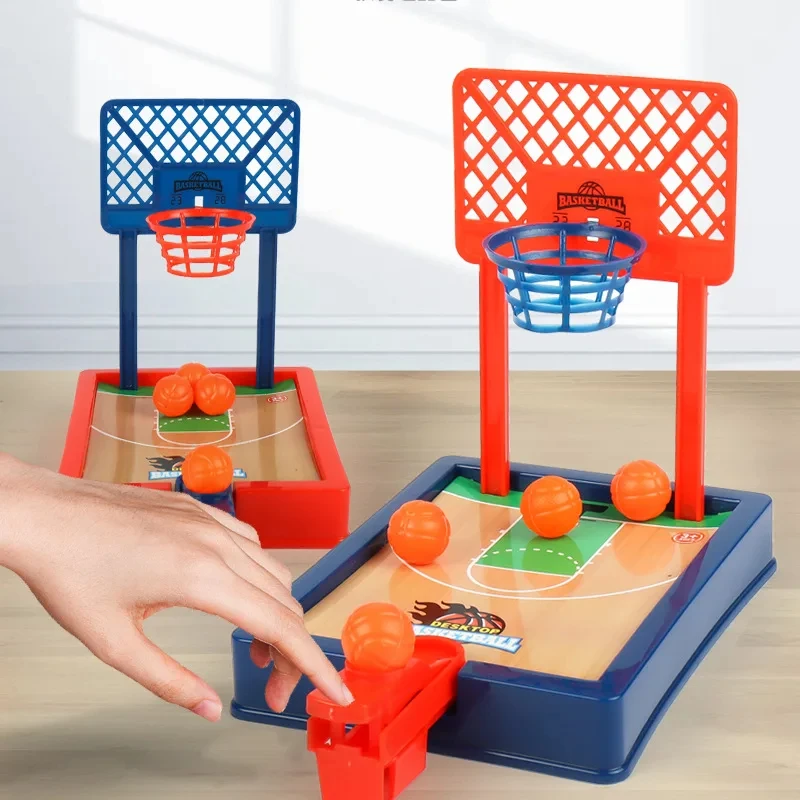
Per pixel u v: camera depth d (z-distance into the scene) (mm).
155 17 2443
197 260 1468
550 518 1077
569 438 1379
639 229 1124
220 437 1384
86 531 563
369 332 2609
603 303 1027
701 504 1124
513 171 2496
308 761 792
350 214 2549
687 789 760
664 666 858
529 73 1146
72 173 2527
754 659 924
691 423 1108
